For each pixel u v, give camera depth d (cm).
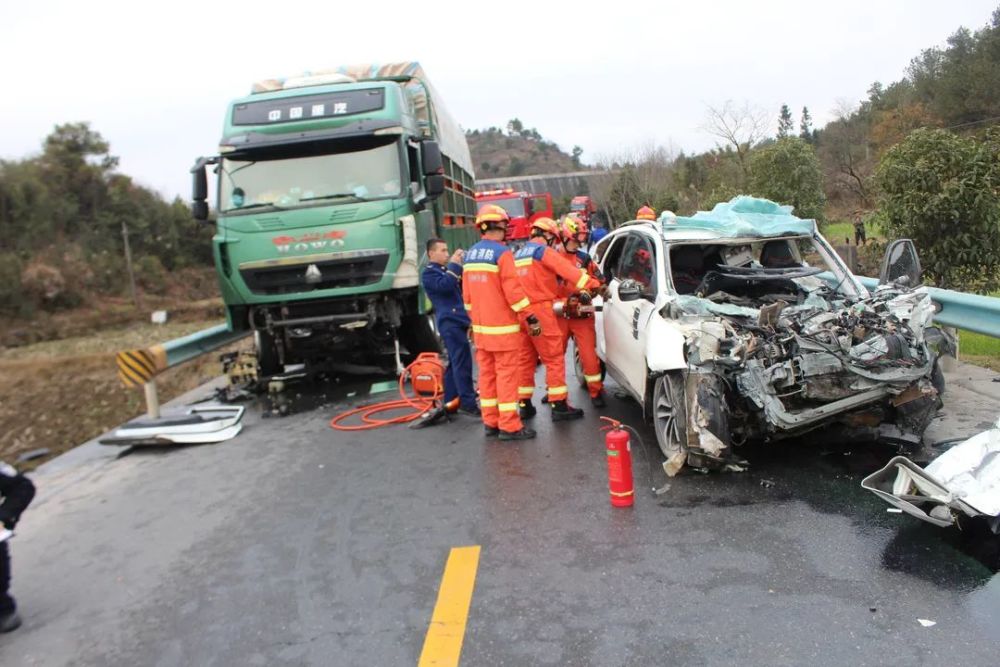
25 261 2864
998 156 945
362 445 743
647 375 602
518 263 713
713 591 398
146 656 400
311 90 995
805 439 605
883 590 383
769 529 462
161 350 912
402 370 1017
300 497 613
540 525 504
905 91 4294
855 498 495
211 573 489
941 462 450
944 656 328
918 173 941
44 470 796
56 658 410
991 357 841
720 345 519
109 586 490
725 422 522
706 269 689
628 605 393
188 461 760
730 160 3012
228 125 983
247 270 945
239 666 379
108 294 3091
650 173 3956
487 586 429
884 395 527
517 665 353
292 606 432
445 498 573
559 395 733
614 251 780
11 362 1808
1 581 445
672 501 520
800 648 343
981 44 4066
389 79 1145
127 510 633
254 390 1070
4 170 3073
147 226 3516
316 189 955
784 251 700
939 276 959
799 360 514
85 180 3366
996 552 408
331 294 944
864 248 1203
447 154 1320
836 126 4103
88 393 1391
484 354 711
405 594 431
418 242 966
